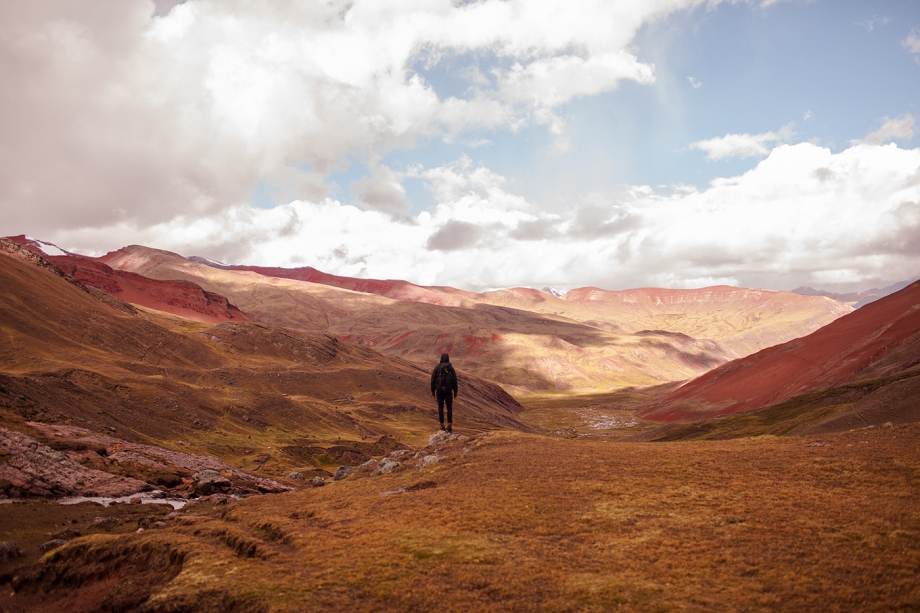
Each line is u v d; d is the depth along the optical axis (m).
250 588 20.38
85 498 51.81
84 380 113.31
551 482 31.48
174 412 115.00
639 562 21.03
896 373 103.75
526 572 20.67
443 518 26.83
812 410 101.62
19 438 57.31
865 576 18.44
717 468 32.06
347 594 19.95
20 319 144.00
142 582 24.25
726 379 193.75
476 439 46.00
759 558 20.44
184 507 49.94
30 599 26.81
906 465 28.78
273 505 34.31
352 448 122.75
